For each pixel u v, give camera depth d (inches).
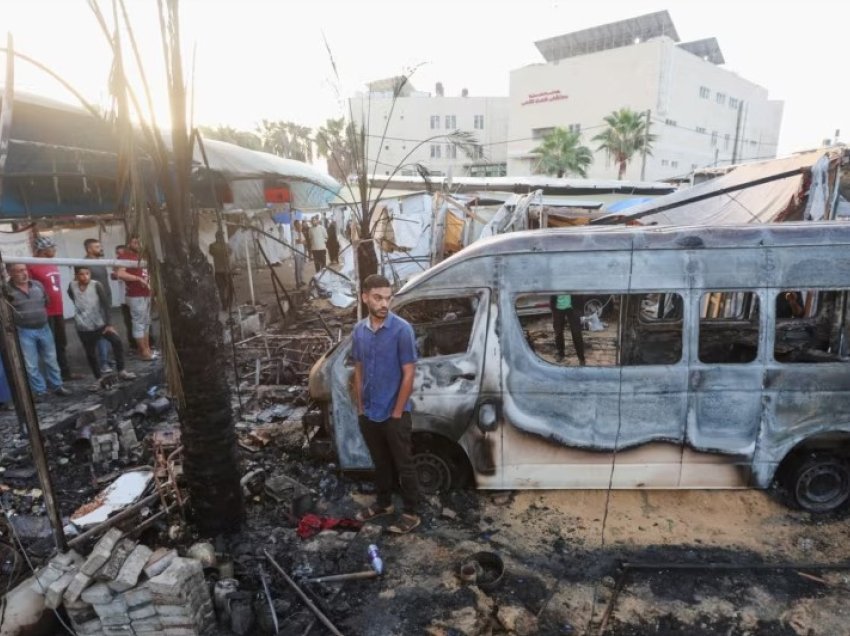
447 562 137.6
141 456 192.9
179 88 115.4
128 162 112.5
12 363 106.2
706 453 148.6
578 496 165.0
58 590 109.7
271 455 198.1
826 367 144.2
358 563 137.3
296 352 304.2
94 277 286.4
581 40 1951.3
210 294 131.6
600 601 123.0
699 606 120.6
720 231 141.7
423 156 1780.3
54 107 199.8
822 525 148.7
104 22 102.0
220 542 142.2
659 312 218.1
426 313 214.5
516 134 1753.2
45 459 114.3
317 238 587.5
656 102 1451.8
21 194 250.1
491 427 152.3
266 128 1258.6
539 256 146.2
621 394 147.3
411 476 147.9
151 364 292.7
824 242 139.4
